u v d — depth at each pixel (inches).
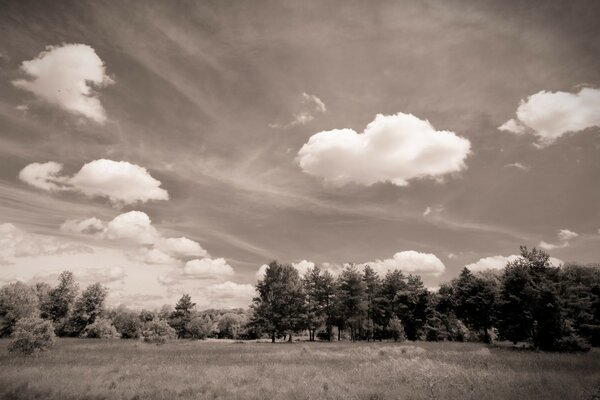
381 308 2576.3
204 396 435.8
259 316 2365.9
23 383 473.1
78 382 512.1
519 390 456.1
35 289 2751.0
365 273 2974.9
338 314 2546.8
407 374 598.5
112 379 553.6
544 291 1279.5
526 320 1338.6
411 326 2432.3
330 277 2677.2
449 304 2375.7
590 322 1373.0
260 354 1075.9
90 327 2410.2
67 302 2701.8
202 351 1189.7
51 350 1004.6
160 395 438.0
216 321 3649.1
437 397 423.5
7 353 908.0
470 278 2100.1
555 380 528.7
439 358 913.5
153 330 1643.7
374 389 471.5
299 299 2418.8
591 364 761.0
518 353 1101.7
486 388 474.6
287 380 558.6
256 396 433.4
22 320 953.5
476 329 2107.5
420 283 2566.4
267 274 2514.8
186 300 3036.4
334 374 619.2
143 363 796.6
